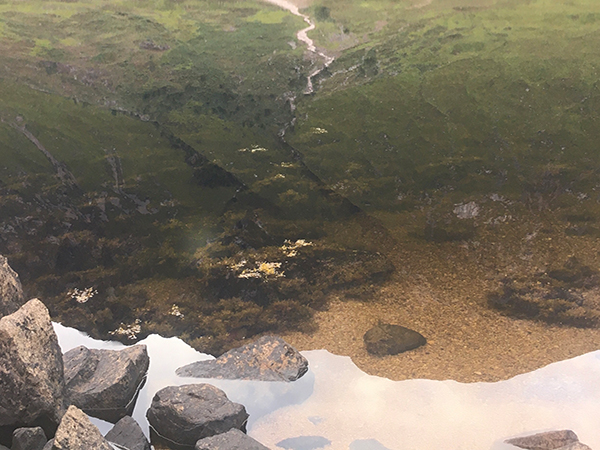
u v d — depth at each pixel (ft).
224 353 12.93
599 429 10.54
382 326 13.41
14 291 12.14
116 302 14.79
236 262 15.61
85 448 9.34
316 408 11.35
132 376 11.98
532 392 11.51
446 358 12.53
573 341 12.78
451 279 14.87
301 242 16.01
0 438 10.45
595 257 15.14
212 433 10.61
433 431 10.67
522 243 15.67
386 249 15.79
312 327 13.61
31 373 10.28
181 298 14.79
